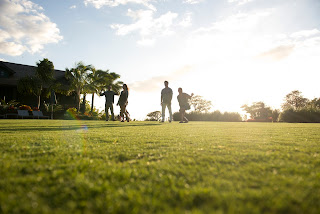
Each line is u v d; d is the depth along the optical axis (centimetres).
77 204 88
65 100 2895
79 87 2683
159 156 182
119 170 133
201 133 408
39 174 124
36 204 86
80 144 244
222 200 90
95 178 119
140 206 86
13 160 157
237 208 82
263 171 134
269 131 471
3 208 82
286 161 161
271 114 2511
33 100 2612
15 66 2761
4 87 2538
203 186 108
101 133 386
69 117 2169
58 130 440
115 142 268
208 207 84
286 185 108
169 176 124
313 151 204
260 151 205
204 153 195
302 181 114
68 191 100
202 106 5703
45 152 190
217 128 578
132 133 394
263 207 85
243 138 321
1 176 119
